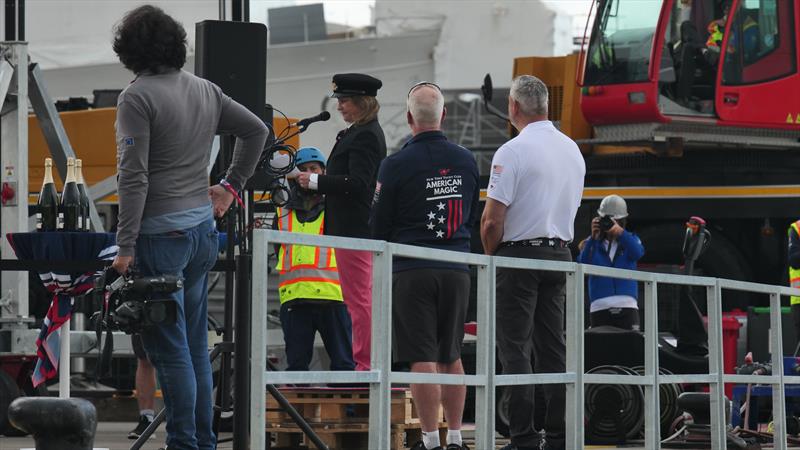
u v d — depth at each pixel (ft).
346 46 155.74
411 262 38.52
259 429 28.25
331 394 46.91
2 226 57.06
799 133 80.38
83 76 134.92
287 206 51.49
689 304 62.39
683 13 77.56
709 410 54.03
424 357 38.27
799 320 66.13
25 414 27.07
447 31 161.68
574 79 82.84
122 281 33.32
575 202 42.88
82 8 134.62
